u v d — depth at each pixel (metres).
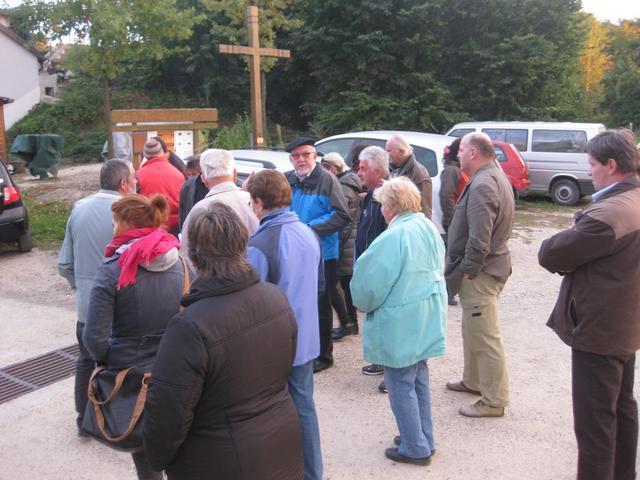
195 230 2.12
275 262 3.07
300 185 4.74
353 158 5.68
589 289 2.77
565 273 2.89
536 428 3.88
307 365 3.21
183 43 27.38
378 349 3.35
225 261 2.11
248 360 2.06
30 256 8.73
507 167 12.02
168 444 2.00
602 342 2.76
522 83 22.92
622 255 2.71
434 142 7.56
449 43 23.78
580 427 2.89
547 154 13.69
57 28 13.03
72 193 13.53
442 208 6.20
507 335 5.57
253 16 9.57
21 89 30.78
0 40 29.80
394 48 22.88
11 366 5.06
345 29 22.53
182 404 1.95
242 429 2.06
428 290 3.30
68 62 13.43
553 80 23.86
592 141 2.82
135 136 9.45
